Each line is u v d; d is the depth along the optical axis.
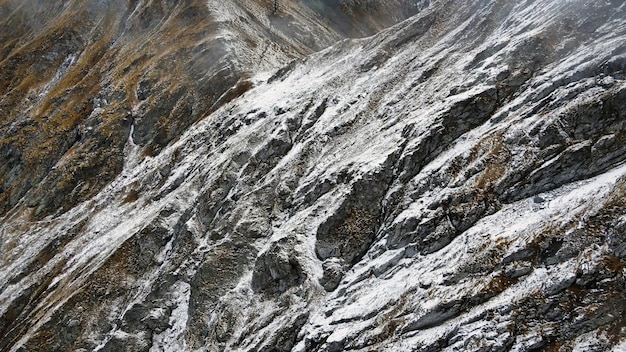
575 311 19.05
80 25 101.00
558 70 29.36
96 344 37.19
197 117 65.00
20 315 45.19
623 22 29.62
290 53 83.44
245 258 34.09
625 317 18.12
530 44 31.89
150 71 75.44
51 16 113.94
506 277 21.75
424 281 24.14
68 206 62.47
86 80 84.06
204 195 41.16
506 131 27.94
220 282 33.69
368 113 39.25
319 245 30.62
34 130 75.50
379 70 43.94
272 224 35.22
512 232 23.23
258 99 53.84
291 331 27.39
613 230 20.12
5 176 72.81
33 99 91.88
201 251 36.69
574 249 20.69
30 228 61.00
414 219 27.42
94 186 63.75
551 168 25.02
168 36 83.50
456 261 23.95
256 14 92.31
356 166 33.00
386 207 29.88
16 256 57.38
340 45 53.62
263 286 31.48
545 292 20.05
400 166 30.78
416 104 35.81
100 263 41.84
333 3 123.81
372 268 27.53
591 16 31.27
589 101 25.81
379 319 24.09
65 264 49.19
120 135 68.12
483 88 31.39
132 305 36.03
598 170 23.94
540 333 19.08
